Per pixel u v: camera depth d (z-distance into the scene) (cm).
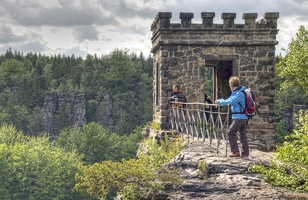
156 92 2180
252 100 1105
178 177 1038
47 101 15150
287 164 935
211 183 980
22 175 6881
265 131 2045
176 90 1822
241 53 2041
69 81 17462
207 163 1070
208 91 11212
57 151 7712
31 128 14550
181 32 2012
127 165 1075
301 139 912
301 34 2070
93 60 19075
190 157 1162
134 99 16500
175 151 1466
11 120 14488
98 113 15712
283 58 2131
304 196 885
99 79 16738
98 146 10312
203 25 2017
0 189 6700
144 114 14850
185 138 1633
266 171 968
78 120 15238
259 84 2047
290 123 8388
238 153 1138
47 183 6912
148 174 1042
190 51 2019
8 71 18475
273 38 2047
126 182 1067
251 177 1005
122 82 16675
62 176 6912
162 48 2008
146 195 1021
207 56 2023
